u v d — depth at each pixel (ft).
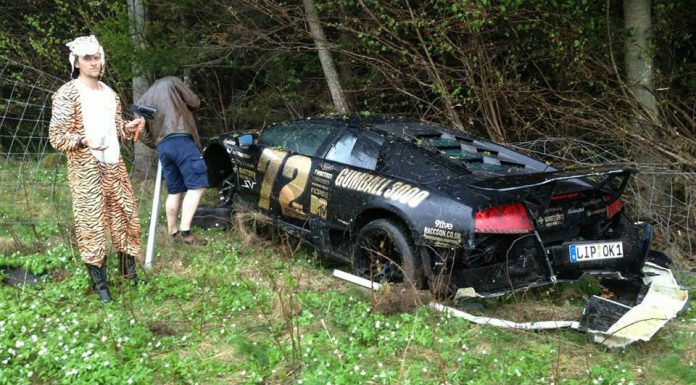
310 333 14.23
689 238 21.35
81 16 35.68
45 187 27.09
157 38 31.45
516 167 17.98
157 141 20.57
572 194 16.30
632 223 17.53
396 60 29.96
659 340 14.40
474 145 19.25
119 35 30.12
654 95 26.11
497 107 28.07
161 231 21.45
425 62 28.07
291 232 20.31
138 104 20.63
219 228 23.16
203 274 17.53
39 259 18.92
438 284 15.53
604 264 16.15
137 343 13.61
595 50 28.12
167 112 20.45
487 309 16.19
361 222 18.04
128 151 31.14
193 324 14.78
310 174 19.58
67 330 13.88
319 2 29.76
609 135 26.13
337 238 18.97
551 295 17.34
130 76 31.07
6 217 23.08
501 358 13.26
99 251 16.22
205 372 12.59
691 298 17.48
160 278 17.69
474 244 15.10
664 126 25.84
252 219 21.66
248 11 31.86
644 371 12.94
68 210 24.23
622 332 13.75
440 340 13.79
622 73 28.78
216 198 27.50
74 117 15.85
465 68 27.91
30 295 16.16
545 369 12.93
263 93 34.71
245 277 18.17
